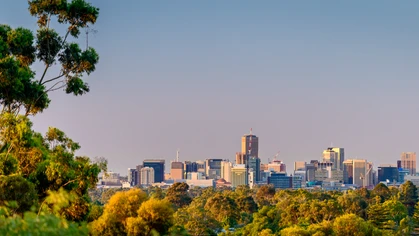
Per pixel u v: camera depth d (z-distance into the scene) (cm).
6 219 2089
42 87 5944
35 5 6200
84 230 2305
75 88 6431
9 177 4725
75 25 6391
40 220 2116
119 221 5672
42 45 6281
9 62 5334
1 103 5797
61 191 2772
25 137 5262
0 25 5891
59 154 5628
